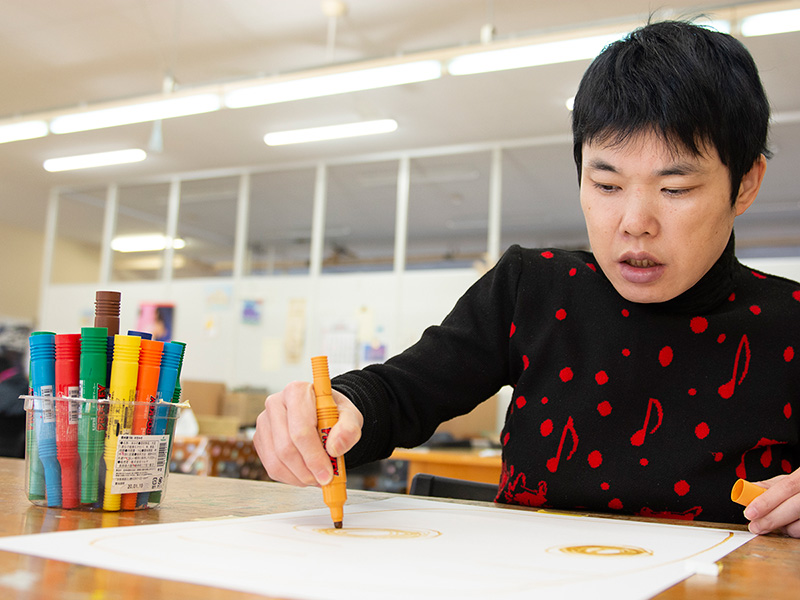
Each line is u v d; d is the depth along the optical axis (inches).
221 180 254.1
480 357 40.8
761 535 28.0
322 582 17.2
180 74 190.4
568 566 20.4
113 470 26.9
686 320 37.7
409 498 36.0
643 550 23.6
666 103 29.6
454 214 232.7
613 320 38.9
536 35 130.1
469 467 113.0
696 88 29.7
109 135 222.8
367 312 226.7
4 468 40.9
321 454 25.5
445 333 40.9
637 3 144.5
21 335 337.4
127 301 261.7
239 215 248.7
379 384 36.4
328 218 238.1
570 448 37.4
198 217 255.8
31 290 344.5
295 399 26.5
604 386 37.8
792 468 36.5
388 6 154.5
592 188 32.8
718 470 35.3
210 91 160.4
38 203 298.5
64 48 179.5
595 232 32.9
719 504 34.6
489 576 18.6
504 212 239.3
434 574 18.6
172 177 261.3
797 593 18.3
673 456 35.7
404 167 228.5
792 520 27.4
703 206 31.0
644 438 36.5
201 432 183.2
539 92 180.1
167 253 258.7
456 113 195.9
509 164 217.5
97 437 27.0
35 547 19.7
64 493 26.9
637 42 32.2
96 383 27.2
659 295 32.9
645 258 31.9
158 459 28.3
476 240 232.5
